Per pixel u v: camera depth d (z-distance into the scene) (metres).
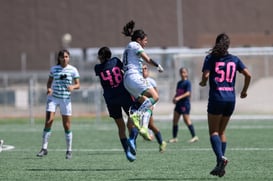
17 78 110.12
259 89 76.81
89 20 158.38
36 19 159.50
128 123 31.39
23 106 98.50
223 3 156.00
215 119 26.62
